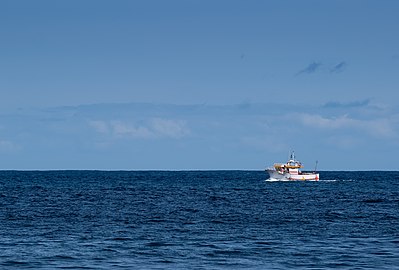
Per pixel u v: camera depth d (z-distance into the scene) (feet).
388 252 246.27
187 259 231.91
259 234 298.35
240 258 234.17
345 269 214.48
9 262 224.33
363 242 272.10
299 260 230.27
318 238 284.20
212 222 351.87
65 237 285.43
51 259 230.27
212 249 253.24
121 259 231.30
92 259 230.89
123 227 325.83
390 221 356.18
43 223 343.67
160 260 229.66
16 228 319.68
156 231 309.01
